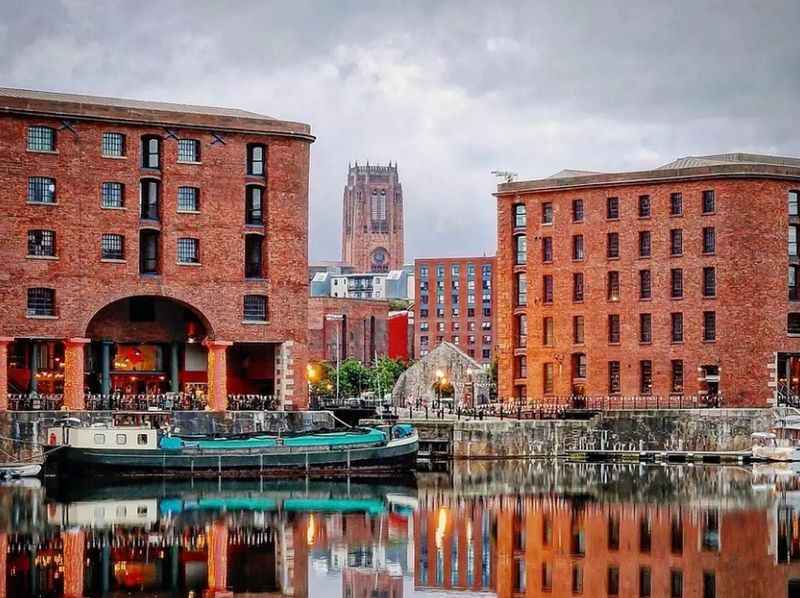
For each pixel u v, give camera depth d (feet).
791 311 419.13
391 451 343.46
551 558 223.30
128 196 356.18
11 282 344.08
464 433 384.47
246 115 378.94
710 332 419.54
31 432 333.42
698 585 203.62
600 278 435.94
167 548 225.35
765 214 417.08
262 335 369.30
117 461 319.47
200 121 363.56
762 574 210.79
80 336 350.84
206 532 241.35
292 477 332.80
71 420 328.70
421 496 295.69
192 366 382.42
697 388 419.74
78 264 351.25
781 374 431.84
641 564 218.38
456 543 235.40
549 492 303.27
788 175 417.90
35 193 348.18
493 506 278.46
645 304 428.56
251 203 372.38
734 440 387.75
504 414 412.36
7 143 344.49
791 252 421.18
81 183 351.87
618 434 391.04
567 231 442.50
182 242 362.74
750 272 415.64
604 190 435.94
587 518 261.65
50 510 267.80
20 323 344.90
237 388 386.73
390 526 251.60
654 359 426.10
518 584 204.85
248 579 203.41
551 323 445.37
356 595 195.21
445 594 197.98
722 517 262.88
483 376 466.29
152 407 357.82
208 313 363.56
